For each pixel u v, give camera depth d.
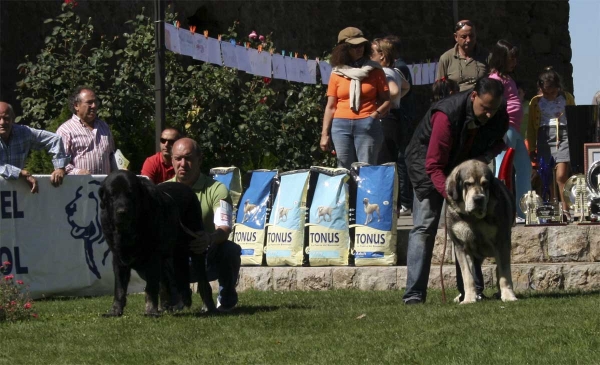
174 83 15.76
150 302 8.38
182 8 19.23
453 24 25.31
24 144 10.77
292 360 6.51
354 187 11.36
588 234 10.65
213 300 9.55
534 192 11.45
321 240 11.31
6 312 8.65
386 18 24.83
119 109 14.54
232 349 6.93
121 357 6.77
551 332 6.95
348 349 6.77
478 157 8.91
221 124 15.64
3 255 10.51
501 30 25.95
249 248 11.73
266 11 21.59
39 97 14.70
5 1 15.50
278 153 17.08
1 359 6.85
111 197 7.72
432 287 10.60
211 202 8.88
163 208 8.03
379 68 12.09
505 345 6.62
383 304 9.09
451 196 8.56
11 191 10.57
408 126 13.87
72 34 14.96
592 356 6.20
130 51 15.33
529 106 13.65
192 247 8.36
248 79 19.30
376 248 11.05
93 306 9.64
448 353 6.48
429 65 20.23
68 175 10.89
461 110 8.59
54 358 6.83
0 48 15.34
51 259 10.79
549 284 10.21
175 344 7.15
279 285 11.14
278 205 11.63
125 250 7.99
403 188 13.92
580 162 12.35
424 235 9.00
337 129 12.14
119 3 17.09
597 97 12.65
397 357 6.44
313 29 23.42
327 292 10.48
